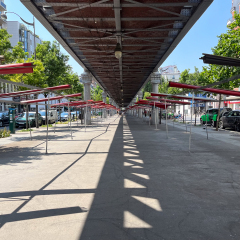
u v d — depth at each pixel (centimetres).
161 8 1014
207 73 1848
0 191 471
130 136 1488
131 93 5244
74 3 923
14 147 1059
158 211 373
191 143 1161
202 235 301
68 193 457
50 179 554
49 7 1067
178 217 352
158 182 527
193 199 425
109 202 411
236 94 915
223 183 521
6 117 2681
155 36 1357
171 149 980
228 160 764
